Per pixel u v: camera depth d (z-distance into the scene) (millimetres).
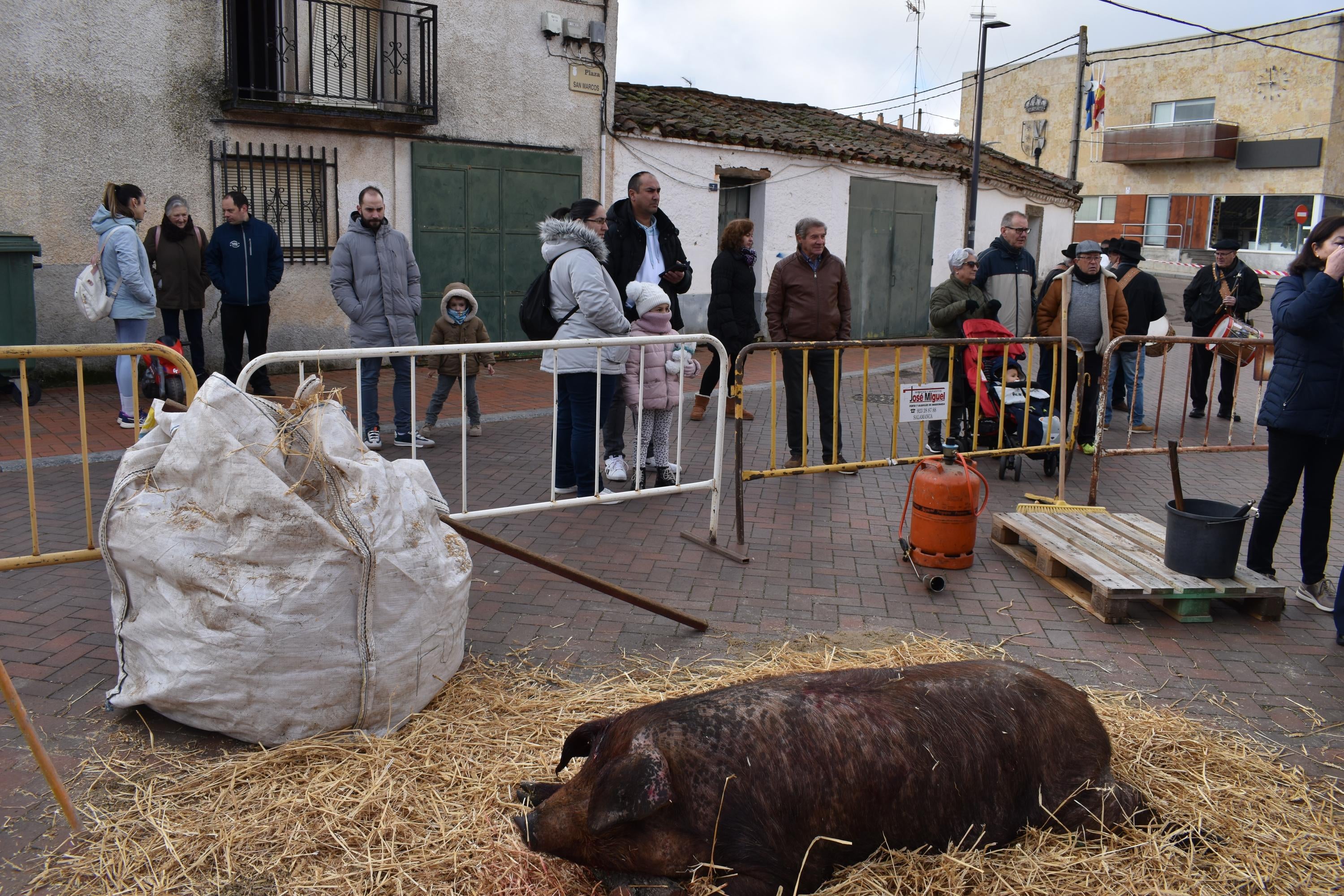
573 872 2693
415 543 3445
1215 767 3395
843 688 2707
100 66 9945
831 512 6707
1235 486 7789
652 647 4359
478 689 3771
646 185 7410
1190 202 38594
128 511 3322
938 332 8070
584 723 3238
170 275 9305
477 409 8734
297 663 3242
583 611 4750
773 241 15680
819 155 15805
